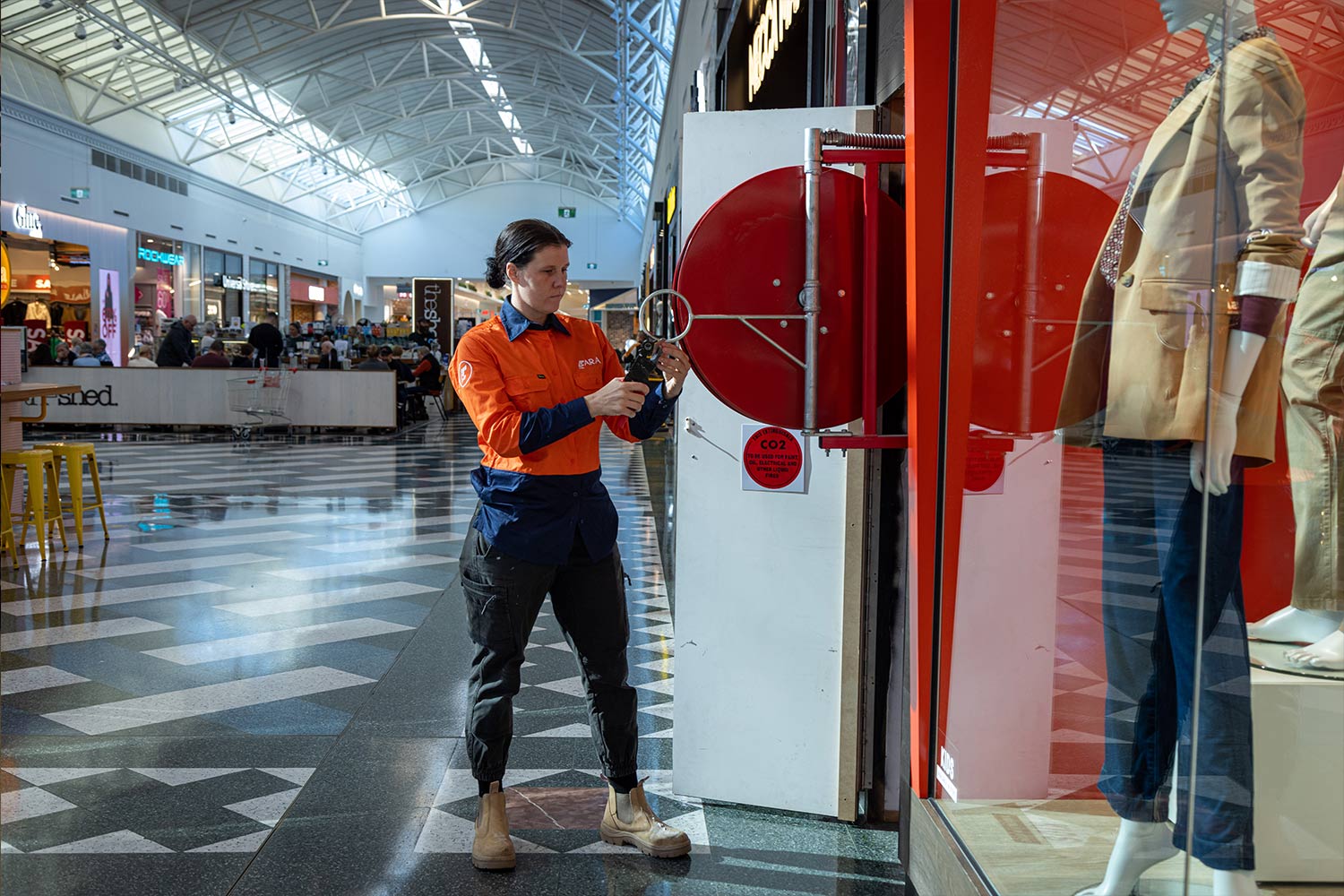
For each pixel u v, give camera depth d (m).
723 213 2.16
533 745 3.03
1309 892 1.09
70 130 21.09
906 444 2.08
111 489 8.45
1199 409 1.15
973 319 1.80
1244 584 1.13
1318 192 1.05
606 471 10.34
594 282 44.97
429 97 33.00
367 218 43.50
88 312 21.92
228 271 30.06
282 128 27.83
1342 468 1.08
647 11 16.44
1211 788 1.14
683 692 2.64
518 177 44.25
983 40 1.74
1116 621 1.35
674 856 2.32
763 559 2.56
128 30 19.19
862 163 2.20
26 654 3.89
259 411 14.32
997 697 1.67
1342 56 0.97
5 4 17.53
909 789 2.12
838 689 2.53
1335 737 1.08
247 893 2.14
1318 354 1.06
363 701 3.38
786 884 2.21
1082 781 1.44
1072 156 1.43
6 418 6.20
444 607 4.70
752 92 5.24
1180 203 1.18
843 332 2.13
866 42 2.44
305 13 22.39
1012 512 1.62
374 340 21.22
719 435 2.56
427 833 2.42
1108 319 1.37
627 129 28.09
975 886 1.69
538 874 2.24
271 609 4.62
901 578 2.43
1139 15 1.21
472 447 12.79
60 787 2.68
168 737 3.04
